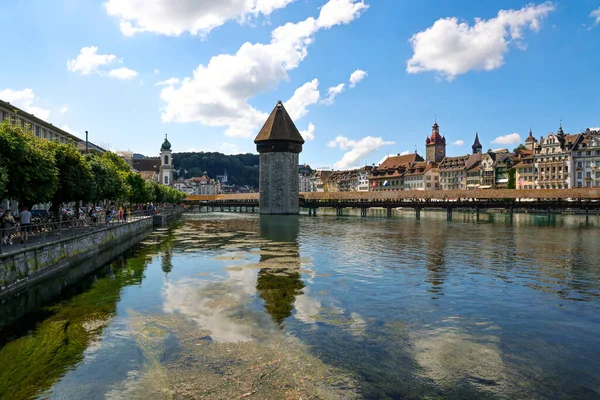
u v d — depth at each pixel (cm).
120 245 3194
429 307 1473
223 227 5344
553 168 9838
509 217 7362
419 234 4212
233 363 990
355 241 3575
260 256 2678
